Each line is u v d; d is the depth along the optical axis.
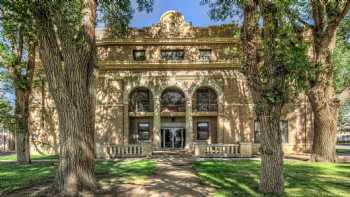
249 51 8.89
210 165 15.84
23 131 18.03
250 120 26.38
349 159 17.64
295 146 26.86
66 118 8.09
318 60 16.25
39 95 27.75
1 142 35.72
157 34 28.09
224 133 26.20
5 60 16.94
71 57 8.20
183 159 19.78
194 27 28.20
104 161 18.80
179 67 27.02
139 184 9.84
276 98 8.20
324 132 16.92
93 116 8.84
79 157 8.05
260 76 8.74
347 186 9.51
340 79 22.05
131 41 27.72
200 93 28.56
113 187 9.23
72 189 7.80
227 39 27.52
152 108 27.97
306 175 11.98
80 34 8.70
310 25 16.58
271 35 8.74
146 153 21.66
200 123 28.17
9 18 8.45
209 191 8.73
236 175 11.98
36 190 8.76
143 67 27.02
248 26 8.99
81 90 8.29
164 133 28.38
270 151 8.41
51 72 8.20
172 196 8.05
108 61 26.88
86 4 8.95
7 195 8.36
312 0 16.19
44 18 7.91
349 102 29.53
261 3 8.68
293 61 8.22
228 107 26.55
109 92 26.92
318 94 16.80
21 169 15.20
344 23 19.70
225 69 26.94
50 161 19.31
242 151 21.56
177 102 28.67
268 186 8.43
